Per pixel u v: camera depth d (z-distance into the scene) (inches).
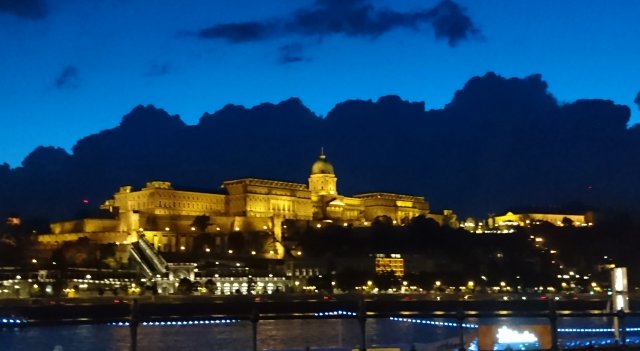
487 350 2699.3
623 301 4520.2
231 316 2127.2
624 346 2655.0
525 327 2714.1
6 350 7086.6
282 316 2132.1
